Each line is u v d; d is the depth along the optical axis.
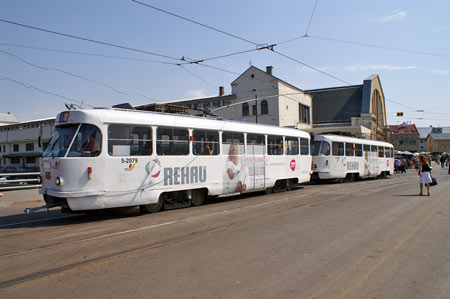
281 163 15.94
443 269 5.39
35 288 4.67
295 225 8.59
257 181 14.42
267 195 15.19
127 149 9.80
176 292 4.48
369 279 4.96
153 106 11.71
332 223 8.84
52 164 9.12
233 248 6.55
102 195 9.22
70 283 4.84
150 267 5.48
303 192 16.20
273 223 8.84
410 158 52.75
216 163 12.48
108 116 9.48
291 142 16.78
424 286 4.71
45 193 9.39
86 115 9.27
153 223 8.93
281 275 5.12
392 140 101.06
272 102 40.38
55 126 9.80
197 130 11.84
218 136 12.66
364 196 14.49
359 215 9.98
